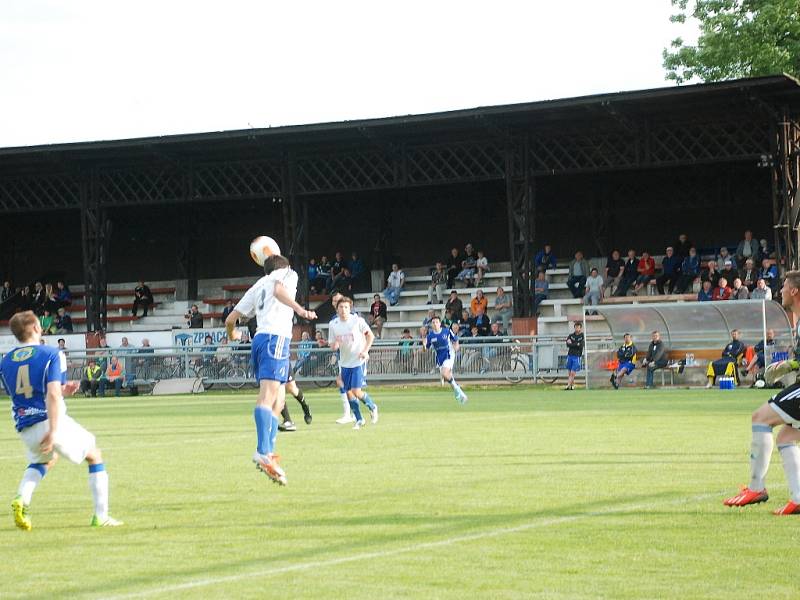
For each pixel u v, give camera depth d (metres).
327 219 59.34
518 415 25.66
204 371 47.78
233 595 7.29
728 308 38.66
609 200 54.81
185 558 8.60
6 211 54.06
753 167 52.41
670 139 47.25
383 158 50.47
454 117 44.81
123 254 62.31
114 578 7.91
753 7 58.47
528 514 10.36
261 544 9.13
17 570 8.25
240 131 47.69
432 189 57.75
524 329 46.78
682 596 7.08
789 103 42.81
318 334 47.12
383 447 17.89
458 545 8.88
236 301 54.75
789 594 7.10
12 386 10.02
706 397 32.34
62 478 14.12
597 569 7.90
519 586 7.42
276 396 13.20
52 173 53.66
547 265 52.19
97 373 47.53
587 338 41.09
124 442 19.98
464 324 48.16
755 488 10.52
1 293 60.44
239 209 60.44
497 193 56.84
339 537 9.38
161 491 12.70
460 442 18.45
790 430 10.27
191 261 60.72
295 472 14.39
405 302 55.16
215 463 15.90
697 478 12.85
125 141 48.84
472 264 54.06
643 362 39.88
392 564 8.19
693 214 53.84
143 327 58.31
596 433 19.66
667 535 9.15
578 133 47.22
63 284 57.91
